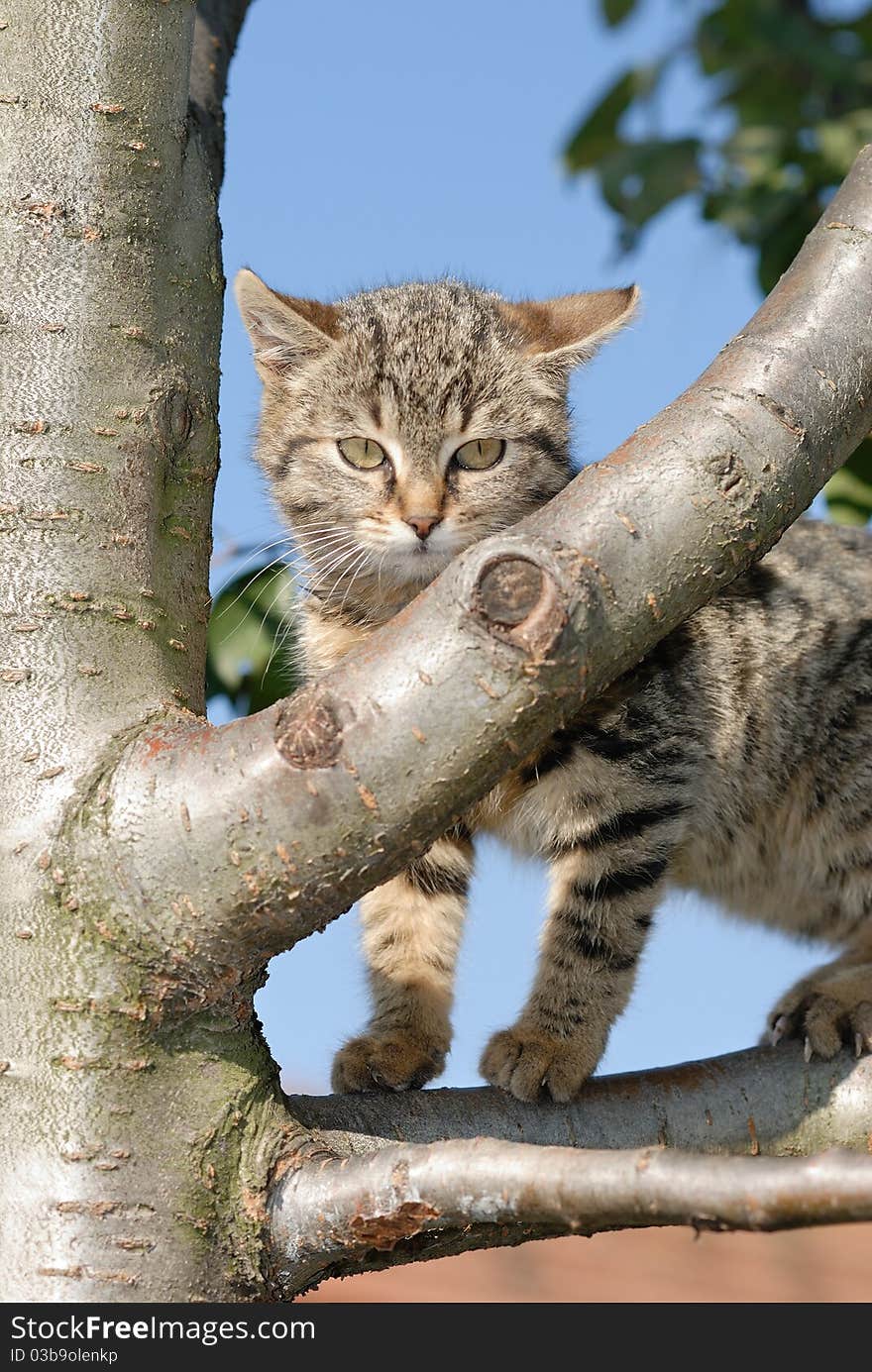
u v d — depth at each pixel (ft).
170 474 2.74
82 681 2.67
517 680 2.57
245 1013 2.64
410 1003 3.10
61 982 2.61
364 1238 2.61
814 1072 2.84
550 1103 2.82
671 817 3.11
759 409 2.63
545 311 3.39
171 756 2.63
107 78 2.74
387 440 3.25
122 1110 2.61
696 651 3.16
